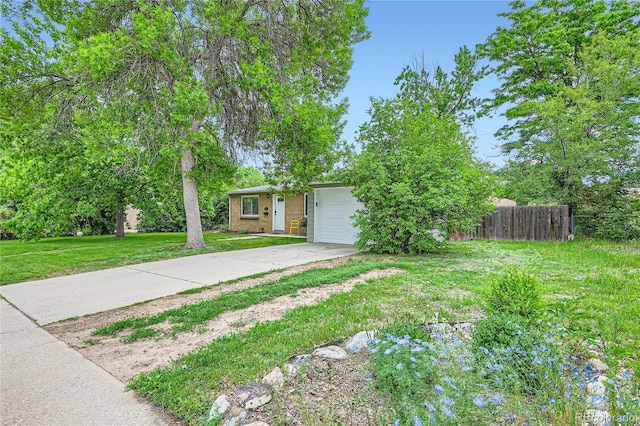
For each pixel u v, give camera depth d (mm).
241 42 9594
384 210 9047
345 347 3088
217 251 10852
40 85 9141
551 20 16625
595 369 2512
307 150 9648
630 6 15438
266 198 18938
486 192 9125
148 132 8492
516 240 13172
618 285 5086
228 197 21922
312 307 4410
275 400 2240
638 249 9594
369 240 10117
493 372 2180
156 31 7527
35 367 3059
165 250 11062
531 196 14141
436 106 19438
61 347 3549
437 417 1726
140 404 2395
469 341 2748
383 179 8805
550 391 2055
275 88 8617
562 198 12891
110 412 2307
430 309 4094
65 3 8891
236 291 5582
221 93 10180
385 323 3611
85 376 2863
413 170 8734
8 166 13148
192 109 7980
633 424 1795
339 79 11859
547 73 16953
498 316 2840
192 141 10219
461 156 9320
